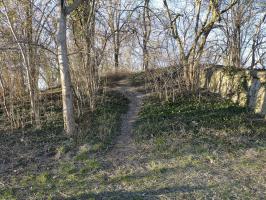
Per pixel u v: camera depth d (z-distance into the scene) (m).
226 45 16.67
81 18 11.71
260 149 7.95
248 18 17.56
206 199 5.86
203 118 10.34
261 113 10.27
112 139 9.39
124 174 7.09
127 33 15.59
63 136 9.61
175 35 13.67
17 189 6.71
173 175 6.92
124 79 18.64
